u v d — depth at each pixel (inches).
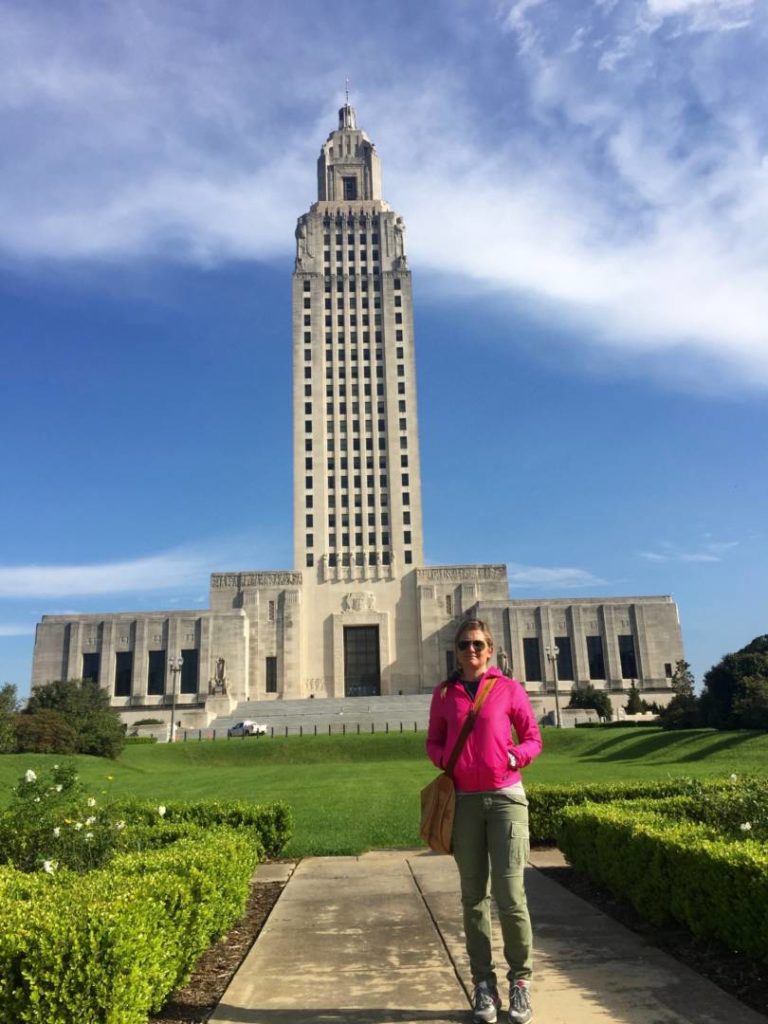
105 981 223.9
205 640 4101.9
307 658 4274.1
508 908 263.3
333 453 4591.5
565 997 274.5
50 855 371.2
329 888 458.0
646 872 365.7
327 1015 263.7
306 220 4943.4
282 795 1080.8
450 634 4284.0
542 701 3823.8
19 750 2020.2
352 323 4808.1
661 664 4141.2
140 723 3582.7
